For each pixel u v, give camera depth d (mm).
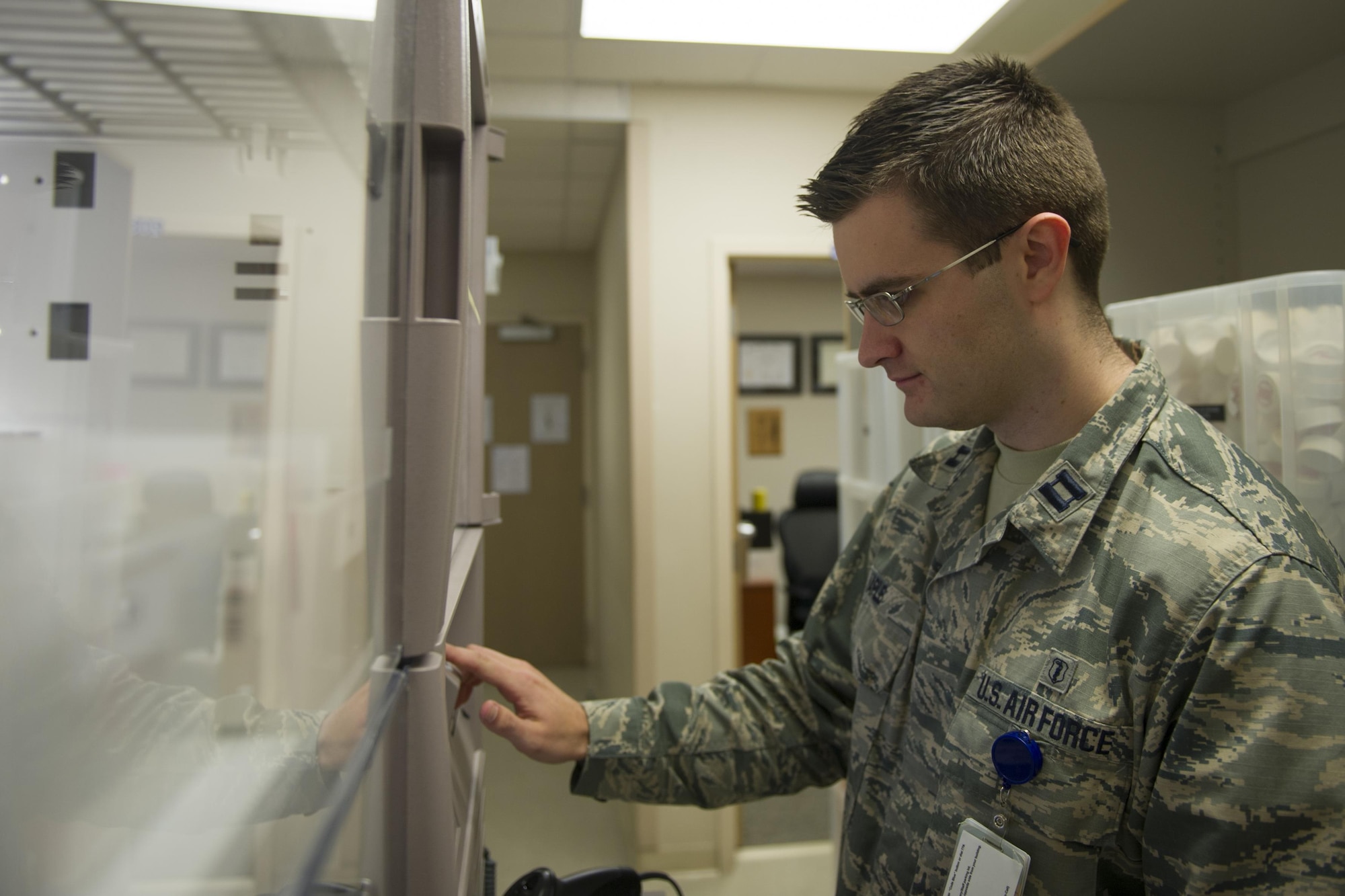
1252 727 523
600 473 3848
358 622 333
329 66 279
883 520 887
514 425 4285
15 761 183
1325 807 500
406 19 417
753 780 896
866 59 2137
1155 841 557
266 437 243
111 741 195
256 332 240
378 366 366
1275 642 531
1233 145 1127
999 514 704
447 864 424
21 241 203
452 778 500
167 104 224
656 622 2443
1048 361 660
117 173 216
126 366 209
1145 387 664
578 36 1967
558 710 836
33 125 210
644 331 2414
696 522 2455
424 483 411
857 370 1828
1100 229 658
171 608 211
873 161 645
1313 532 593
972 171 612
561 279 4270
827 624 931
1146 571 591
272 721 242
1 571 186
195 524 217
